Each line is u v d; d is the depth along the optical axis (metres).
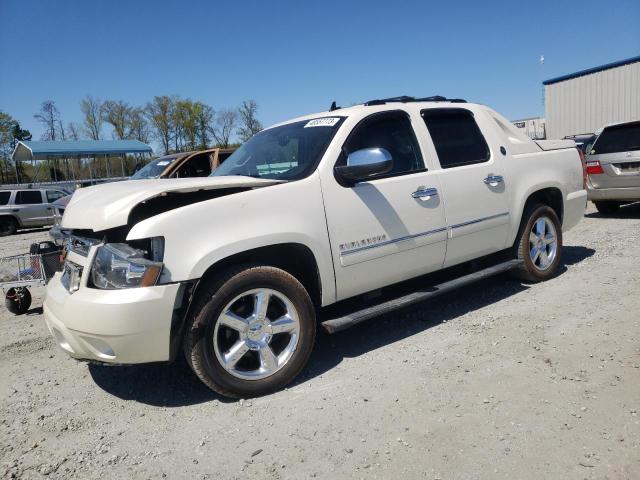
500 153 4.94
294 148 4.09
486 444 2.66
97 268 3.22
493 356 3.72
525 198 5.06
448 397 3.17
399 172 4.16
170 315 3.09
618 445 2.56
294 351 3.51
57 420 3.31
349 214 3.76
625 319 4.22
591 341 3.84
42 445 3.02
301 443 2.82
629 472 2.36
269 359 3.43
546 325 4.24
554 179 5.43
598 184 9.63
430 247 4.25
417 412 3.03
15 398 3.68
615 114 22.33
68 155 32.16
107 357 3.15
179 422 3.17
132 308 3.00
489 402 3.07
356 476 2.49
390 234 3.97
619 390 3.08
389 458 2.61
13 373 4.16
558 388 3.17
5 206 18.31
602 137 9.64
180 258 3.10
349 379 3.56
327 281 3.69
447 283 4.43
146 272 3.05
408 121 4.37
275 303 3.55
